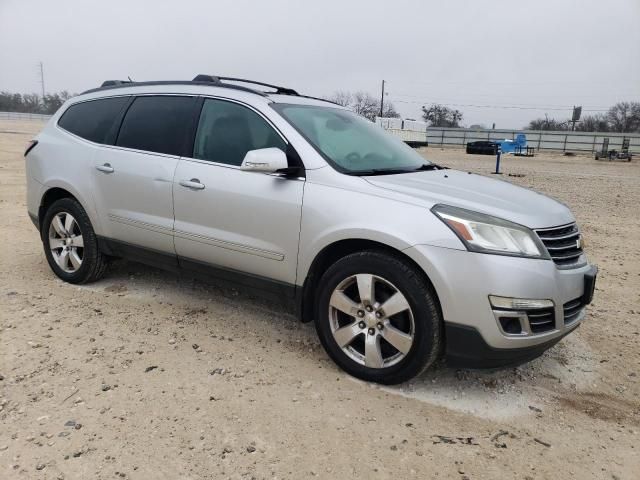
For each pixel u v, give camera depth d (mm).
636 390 3674
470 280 3123
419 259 3209
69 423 2980
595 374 3877
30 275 5465
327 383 3535
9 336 4008
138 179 4516
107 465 2668
